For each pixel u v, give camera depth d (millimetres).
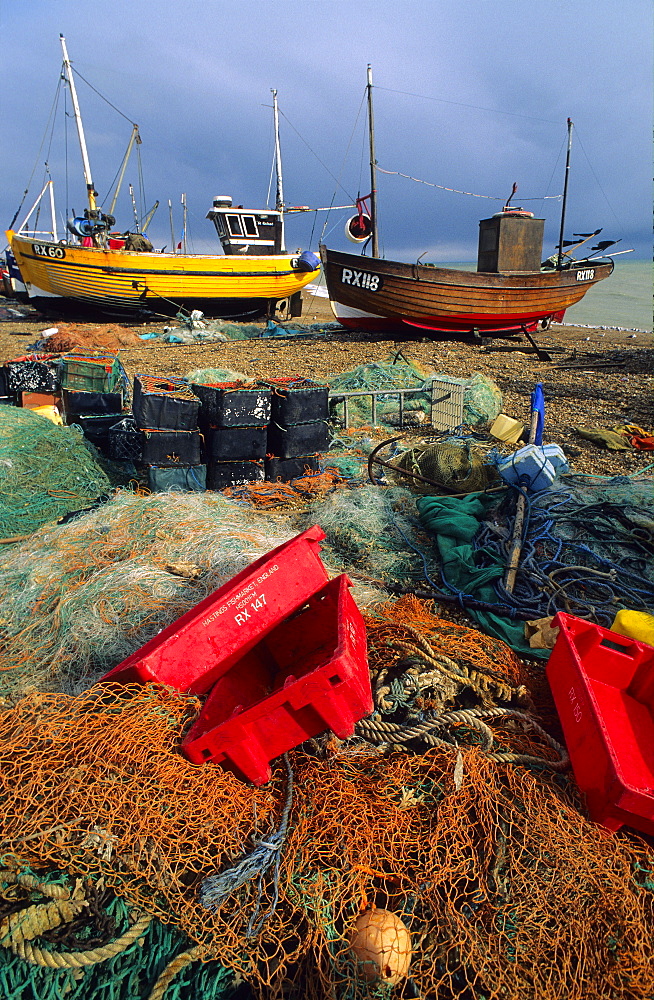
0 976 2039
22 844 2127
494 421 8430
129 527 4289
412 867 2152
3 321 24344
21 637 3375
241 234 23344
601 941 1981
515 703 3043
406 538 5082
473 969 1939
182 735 2465
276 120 28484
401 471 6176
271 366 13438
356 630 2762
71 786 2229
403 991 1922
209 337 19188
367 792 2383
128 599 3457
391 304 17266
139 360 14492
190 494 5121
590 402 10625
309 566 2830
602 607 4176
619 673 3072
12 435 5500
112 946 2062
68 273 21812
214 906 2074
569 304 19328
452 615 4227
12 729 2465
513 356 15344
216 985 2008
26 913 2100
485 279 16766
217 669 2711
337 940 1974
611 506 5316
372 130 18797
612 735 2770
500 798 2355
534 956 1940
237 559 3854
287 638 3289
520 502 5234
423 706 2871
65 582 3689
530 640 3717
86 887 2182
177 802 2211
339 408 8914
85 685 3043
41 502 5148
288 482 6172
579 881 2080
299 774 2459
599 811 2281
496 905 2051
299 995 1993
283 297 24422
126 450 6613
